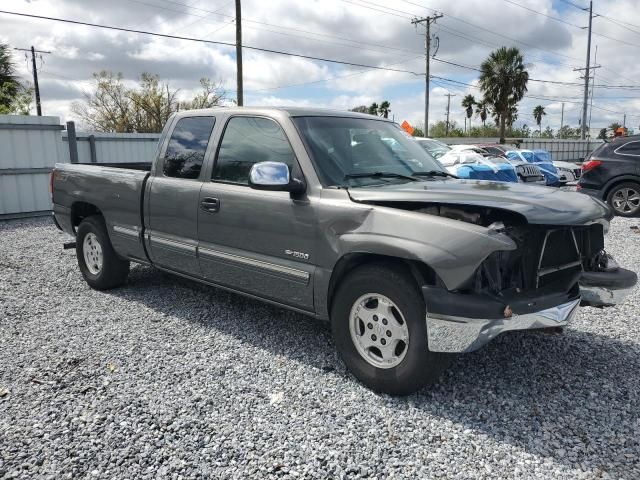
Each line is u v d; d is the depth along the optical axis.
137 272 6.83
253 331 4.76
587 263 3.83
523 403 3.50
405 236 3.34
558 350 4.34
